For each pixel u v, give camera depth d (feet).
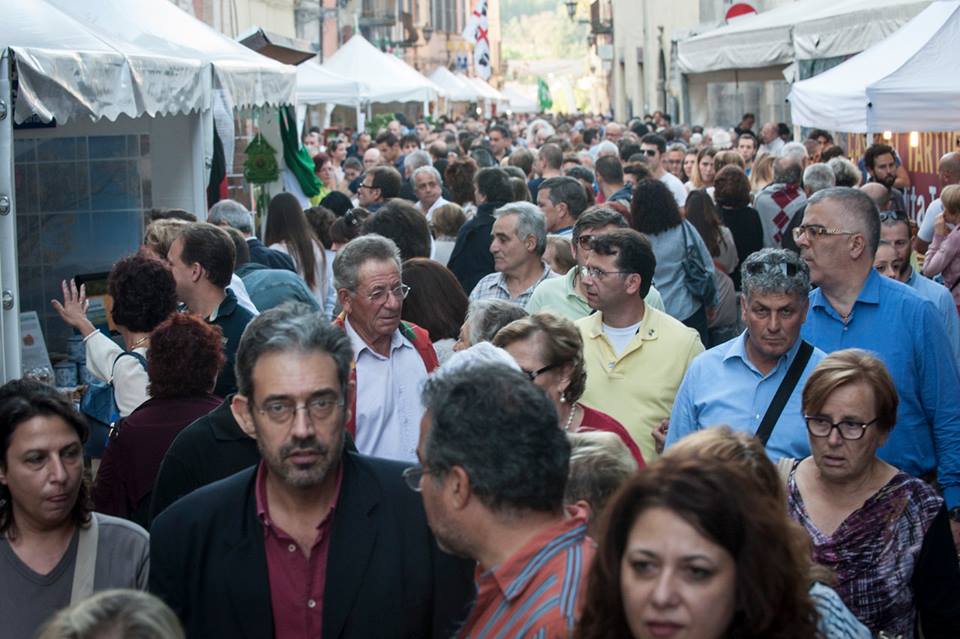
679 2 208.23
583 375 20.40
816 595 13.14
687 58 84.48
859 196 23.08
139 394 25.53
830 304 23.36
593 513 14.96
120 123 41.09
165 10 44.01
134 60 32.53
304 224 41.27
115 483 21.67
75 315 27.66
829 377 17.70
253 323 14.82
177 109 36.86
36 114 27.27
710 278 36.40
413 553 14.84
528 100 363.97
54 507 16.17
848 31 59.82
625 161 74.13
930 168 53.72
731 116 153.79
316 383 14.23
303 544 14.70
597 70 437.17
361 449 22.93
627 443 21.16
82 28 32.01
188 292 27.50
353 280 23.03
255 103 45.75
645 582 10.46
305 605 14.60
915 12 54.03
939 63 41.55
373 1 246.88
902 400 22.61
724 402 21.86
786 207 49.19
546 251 34.65
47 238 40.73
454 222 45.14
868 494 17.88
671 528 10.39
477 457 12.24
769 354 21.47
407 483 14.08
